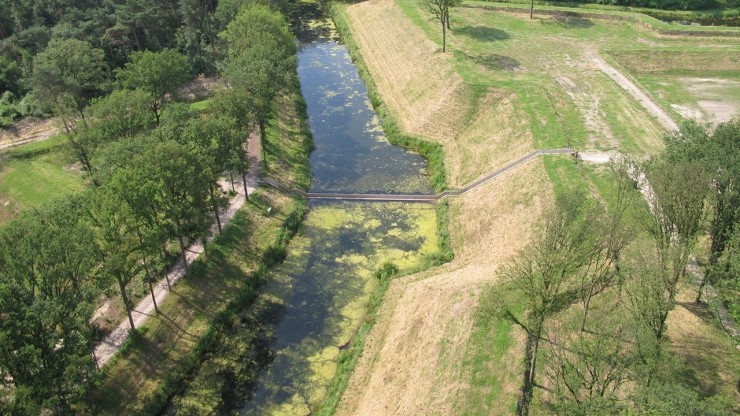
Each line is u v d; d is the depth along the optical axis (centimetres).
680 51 10350
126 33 10156
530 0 13350
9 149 8325
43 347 4059
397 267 6431
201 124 6278
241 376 5234
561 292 4978
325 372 5272
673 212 4462
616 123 8050
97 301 5553
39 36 10031
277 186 7606
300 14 14500
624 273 4444
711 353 4528
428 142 8625
